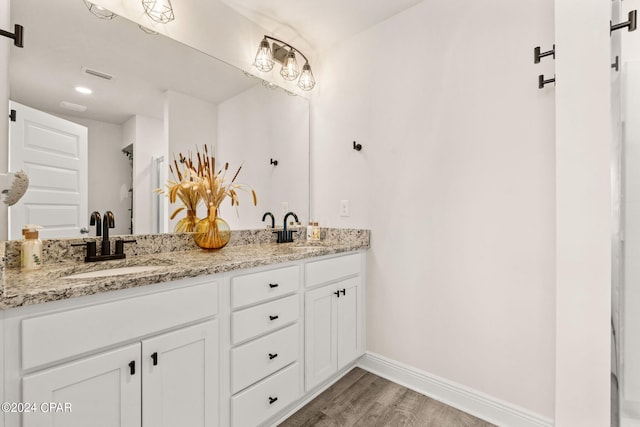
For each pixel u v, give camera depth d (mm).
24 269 1111
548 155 1385
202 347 1171
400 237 1897
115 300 948
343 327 1877
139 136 1542
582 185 969
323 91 2326
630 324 934
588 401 979
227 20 1890
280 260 1471
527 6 1450
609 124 925
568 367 1014
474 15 1611
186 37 1714
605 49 927
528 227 1441
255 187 2053
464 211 1640
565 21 988
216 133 1853
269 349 1425
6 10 1157
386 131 1961
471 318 1620
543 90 1400
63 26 1317
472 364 1616
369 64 2059
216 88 1850
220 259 1377
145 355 1010
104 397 920
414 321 1837
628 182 928
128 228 1487
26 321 788
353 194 2133
